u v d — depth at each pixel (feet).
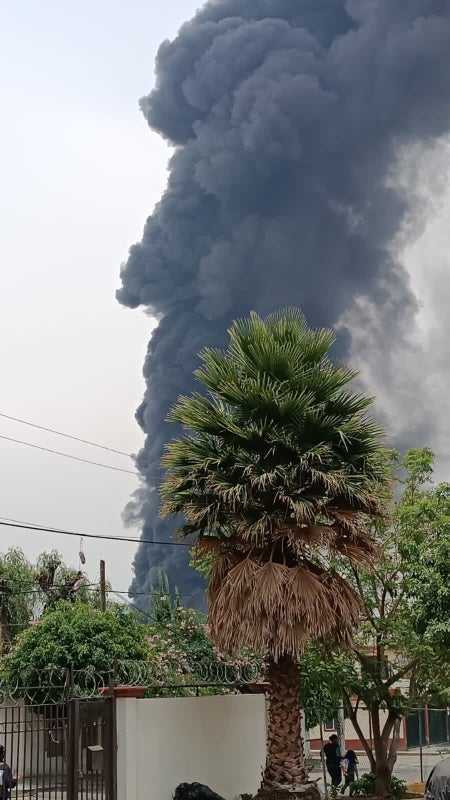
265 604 44.60
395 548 63.77
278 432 48.49
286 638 44.60
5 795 44.11
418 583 58.03
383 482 50.47
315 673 62.34
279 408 48.55
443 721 122.42
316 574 47.80
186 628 94.84
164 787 49.37
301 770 46.37
